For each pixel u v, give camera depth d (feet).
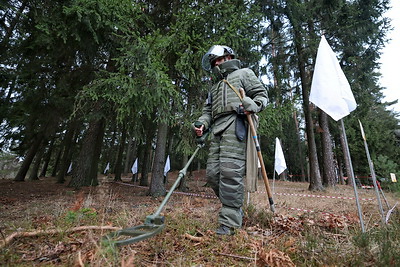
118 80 16.02
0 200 16.76
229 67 8.16
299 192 30.81
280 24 31.07
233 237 6.58
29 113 25.35
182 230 6.97
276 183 53.06
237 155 7.20
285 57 34.40
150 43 14.67
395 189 30.04
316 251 5.53
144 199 19.77
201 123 8.00
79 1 14.57
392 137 55.01
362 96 33.86
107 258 4.12
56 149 63.26
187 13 17.71
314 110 45.62
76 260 4.29
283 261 4.87
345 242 6.38
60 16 15.69
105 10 15.23
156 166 23.29
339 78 7.35
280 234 7.43
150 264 4.66
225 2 19.39
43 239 6.03
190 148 22.74
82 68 24.23
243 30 19.80
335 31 32.53
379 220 9.53
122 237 5.83
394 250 5.04
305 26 34.04
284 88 33.96
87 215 8.62
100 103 24.07
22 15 16.43
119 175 47.29
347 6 31.17
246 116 7.55
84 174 29.71
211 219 9.16
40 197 19.17
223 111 7.62
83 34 17.65
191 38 18.72
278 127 24.67
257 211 9.95
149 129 32.19
